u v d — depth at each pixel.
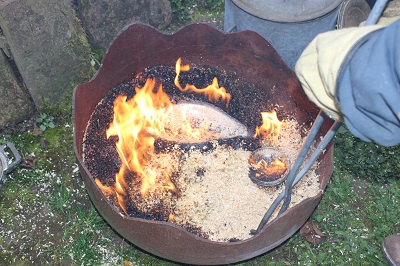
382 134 0.69
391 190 1.44
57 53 1.50
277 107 1.49
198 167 1.37
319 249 1.35
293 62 1.53
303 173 1.08
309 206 1.08
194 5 1.93
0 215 1.39
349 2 1.52
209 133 1.44
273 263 1.32
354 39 0.69
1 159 1.44
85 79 1.62
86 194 1.44
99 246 1.34
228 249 1.04
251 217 1.28
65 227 1.38
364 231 1.39
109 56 1.37
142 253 1.34
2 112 1.52
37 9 1.38
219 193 1.32
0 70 1.44
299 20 1.35
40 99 1.56
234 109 1.49
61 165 1.50
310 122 1.43
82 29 1.53
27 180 1.46
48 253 1.33
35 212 1.40
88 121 1.39
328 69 0.70
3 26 1.35
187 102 1.50
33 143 1.54
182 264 1.33
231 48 1.46
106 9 1.64
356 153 1.47
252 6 1.37
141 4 1.72
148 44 1.44
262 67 1.46
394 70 0.62
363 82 0.64
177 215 1.28
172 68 1.54
